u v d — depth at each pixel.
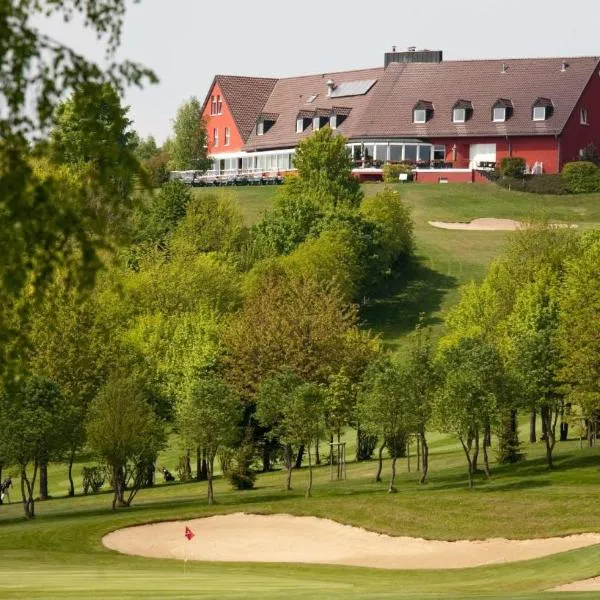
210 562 120.75
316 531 144.75
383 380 173.62
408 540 137.75
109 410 174.50
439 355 187.25
